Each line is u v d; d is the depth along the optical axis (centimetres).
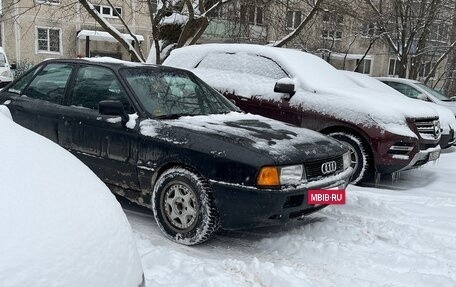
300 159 396
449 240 438
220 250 406
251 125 457
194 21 1075
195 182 396
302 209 399
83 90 498
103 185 255
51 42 2645
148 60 1151
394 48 1853
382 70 3391
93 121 464
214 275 348
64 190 218
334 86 688
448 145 931
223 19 1222
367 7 1738
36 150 249
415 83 1224
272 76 700
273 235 439
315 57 777
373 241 432
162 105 467
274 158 380
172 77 518
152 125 432
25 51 2589
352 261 388
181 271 354
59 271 172
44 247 177
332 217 491
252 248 413
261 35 1322
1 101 556
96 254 190
